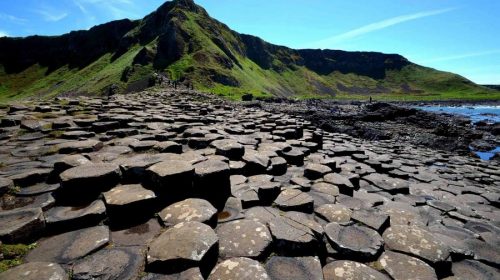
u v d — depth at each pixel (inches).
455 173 468.1
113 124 384.8
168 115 539.8
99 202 167.3
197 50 4303.6
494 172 495.8
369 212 200.5
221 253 144.3
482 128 1364.4
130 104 676.1
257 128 502.6
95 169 187.6
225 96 2615.7
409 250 161.9
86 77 4739.2
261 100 2492.6
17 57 6451.8
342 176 277.7
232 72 4259.4
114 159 244.4
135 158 226.5
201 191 193.2
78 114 489.7
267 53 7475.4
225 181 206.1
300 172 300.4
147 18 5802.2
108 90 3430.1
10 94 5231.3
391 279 141.8
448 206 279.3
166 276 119.5
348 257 157.6
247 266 132.0
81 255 129.3
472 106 3592.5
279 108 1744.6
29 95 4722.0
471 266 170.1
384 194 297.6
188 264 123.0
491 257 178.4
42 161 237.8
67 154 258.7
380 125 1327.5
